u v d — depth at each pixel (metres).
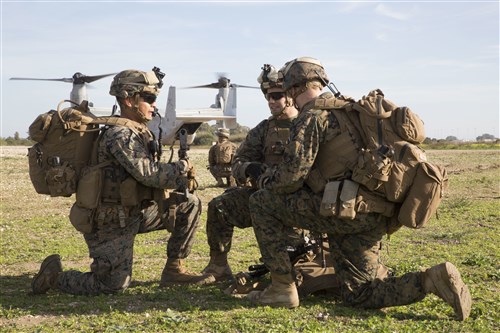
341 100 4.62
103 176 5.02
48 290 5.42
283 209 4.64
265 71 5.39
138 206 5.20
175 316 4.34
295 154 4.43
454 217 10.33
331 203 4.32
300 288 5.10
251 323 4.21
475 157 32.91
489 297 4.98
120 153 4.95
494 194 14.07
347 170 4.41
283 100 5.38
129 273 5.22
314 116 4.47
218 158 16.34
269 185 4.61
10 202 13.08
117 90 5.23
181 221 5.56
